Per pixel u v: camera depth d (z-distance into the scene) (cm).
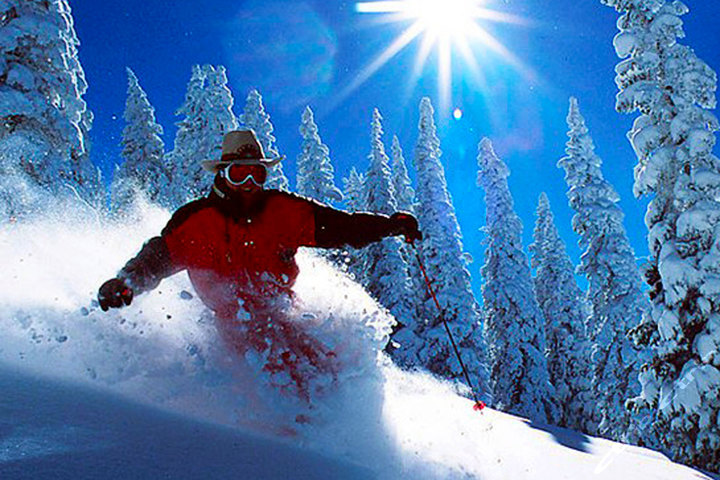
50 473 128
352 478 194
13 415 159
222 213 321
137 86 3259
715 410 1347
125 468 143
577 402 3331
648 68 1579
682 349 1446
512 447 350
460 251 2805
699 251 1462
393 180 3541
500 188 3253
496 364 3172
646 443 1758
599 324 2583
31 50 1630
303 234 337
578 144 2759
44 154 1545
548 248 3784
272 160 335
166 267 313
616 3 1686
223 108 2680
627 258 2528
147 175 3150
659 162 1537
